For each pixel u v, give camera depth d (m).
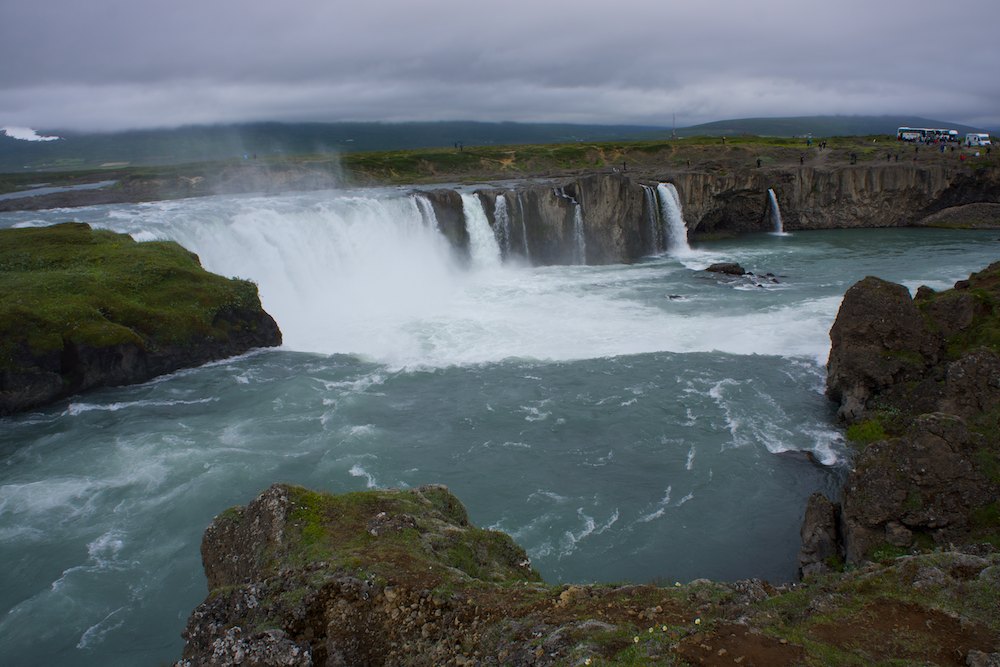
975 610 12.34
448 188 79.12
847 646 11.79
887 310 30.81
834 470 27.97
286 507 16.64
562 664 11.79
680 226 78.00
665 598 13.77
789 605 13.33
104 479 27.94
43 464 29.12
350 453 29.83
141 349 37.59
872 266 64.25
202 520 25.23
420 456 29.80
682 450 30.08
